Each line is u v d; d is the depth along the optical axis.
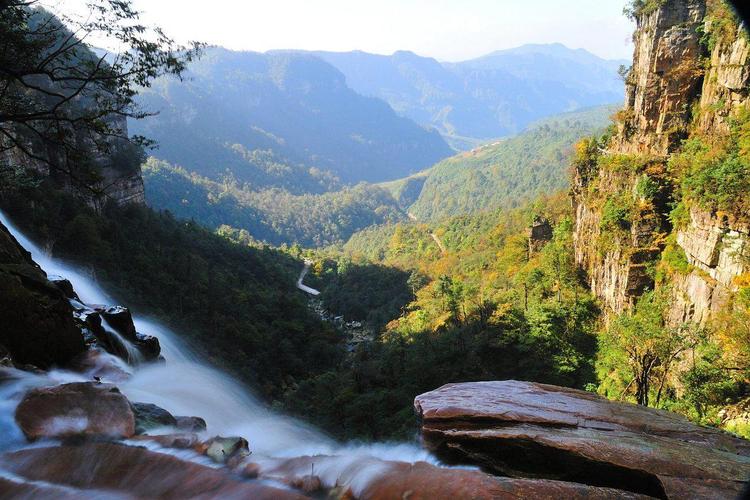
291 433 12.69
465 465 6.56
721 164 32.62
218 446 6.06
